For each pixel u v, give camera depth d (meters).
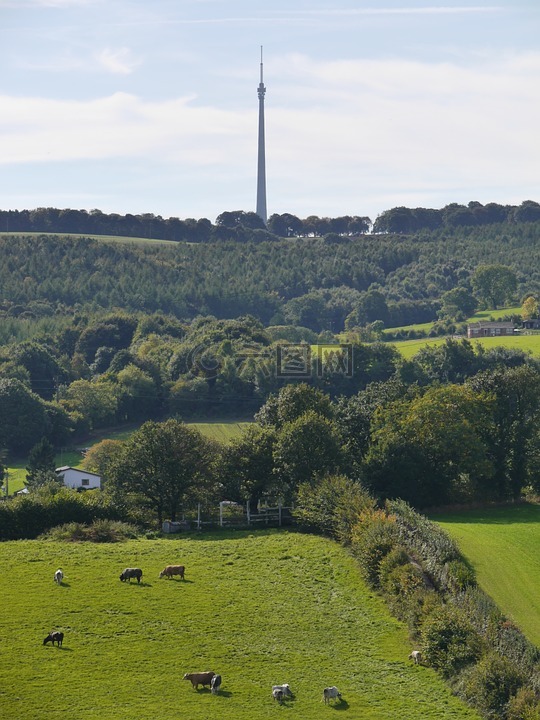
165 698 175.50
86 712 168.25
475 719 173.25
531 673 183.88
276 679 186.62
